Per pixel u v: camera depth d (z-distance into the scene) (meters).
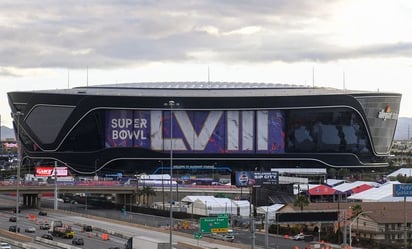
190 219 184.00
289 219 115.75
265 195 190.50
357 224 143.25
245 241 138.25
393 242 136.75
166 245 94.50
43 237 134.88
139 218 188.12
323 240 141.12
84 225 158.50
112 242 132.50
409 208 150.00
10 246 119.38
